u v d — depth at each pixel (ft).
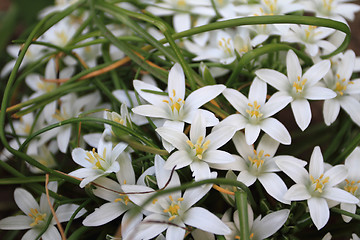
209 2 1.21
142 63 1.08
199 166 0.96
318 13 1.17
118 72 1.20
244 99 1.02
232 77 1.07
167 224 0.94
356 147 1.03
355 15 1.48
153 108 1.01
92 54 1.25
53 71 1.23
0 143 1.28
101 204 1.01
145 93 1.03
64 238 0.96
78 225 1.10
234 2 1.20
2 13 1.34
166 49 1.07
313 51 1.10
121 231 0.96
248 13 1.16
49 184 1.03
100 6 1.13
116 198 0.98
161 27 1.05
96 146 1.06
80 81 1.17
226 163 0.98
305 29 1.12
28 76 1.24
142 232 0.93
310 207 0.95
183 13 1.22
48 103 1.17
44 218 1.03
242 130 1.06
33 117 1.22
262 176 0.99
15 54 1.31
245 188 0.94
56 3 1.32
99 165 0.98
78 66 1.27
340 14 1.18
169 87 1.02
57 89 1.15
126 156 1.00
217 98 1.07
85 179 0.96
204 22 1.21
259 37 1.12
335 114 1.07
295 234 1.07
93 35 1.17
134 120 1.05
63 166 1.16
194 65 1.15
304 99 1.03
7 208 1.20
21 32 1.46
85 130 1.14
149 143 0.99
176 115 1.00
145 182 0.98
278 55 1.13
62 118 1.17
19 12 1.36
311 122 1.36
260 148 1.01
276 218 0.96
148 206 0.95
